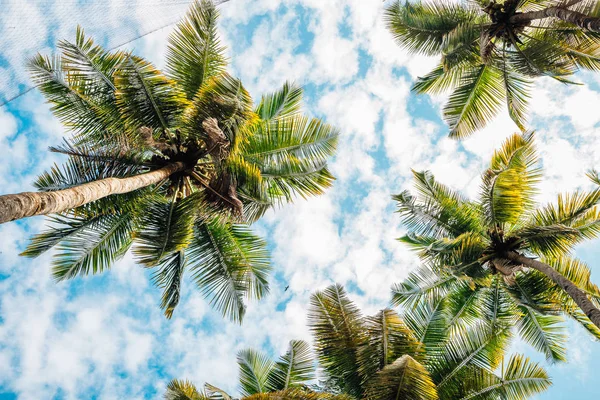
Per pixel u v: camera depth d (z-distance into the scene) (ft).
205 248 34.63
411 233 40.60
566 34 40.50
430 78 48.03
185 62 32.50
